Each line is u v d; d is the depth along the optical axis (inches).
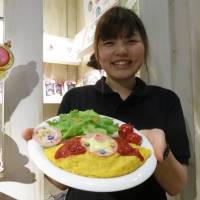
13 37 31.3
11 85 31.0
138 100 31.4
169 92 33.1
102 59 30.7
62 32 64.1
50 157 20.1
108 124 23.9
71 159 19.4
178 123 30.8
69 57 58.5
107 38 29.9
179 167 26.9
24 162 31.0
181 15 39.6
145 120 30.5
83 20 60.5
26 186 31.1
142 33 31.5
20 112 31.4
